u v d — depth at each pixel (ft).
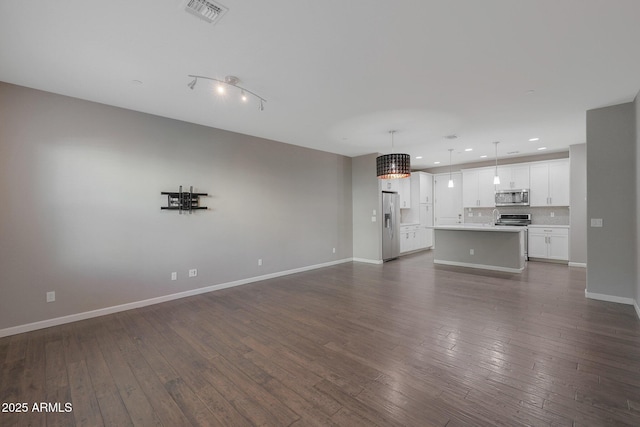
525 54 8.10
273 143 17.81
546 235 21.52
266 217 17.38
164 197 13.24
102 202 11.56
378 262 21.98
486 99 11.32
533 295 13.41
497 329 9.68
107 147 11.68
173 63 8.50
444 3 6.05
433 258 24.04
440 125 14.70
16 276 9.83
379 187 22.02
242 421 5.67
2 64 8.48
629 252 11.93
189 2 5.96
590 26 6.84
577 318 10.52
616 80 9.73
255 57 8.21
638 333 9.22
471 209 26.78
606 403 5.94
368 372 7.28
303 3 6.00
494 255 19.26
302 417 5.74
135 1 5.90
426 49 7.84
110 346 8.85
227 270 15.47
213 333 9.73
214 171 14.99
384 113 12.87
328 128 15.24
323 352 8.34
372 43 7.54
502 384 6.66
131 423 5.66
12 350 8.63
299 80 9.63
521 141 18.15
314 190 20.47
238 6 6.09
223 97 11.00
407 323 10.32
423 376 7.05
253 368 7.56
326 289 14.96
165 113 12.78
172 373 7.37
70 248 10.85
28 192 10.05
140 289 12.48
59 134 10.64
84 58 8.19
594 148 12.48
